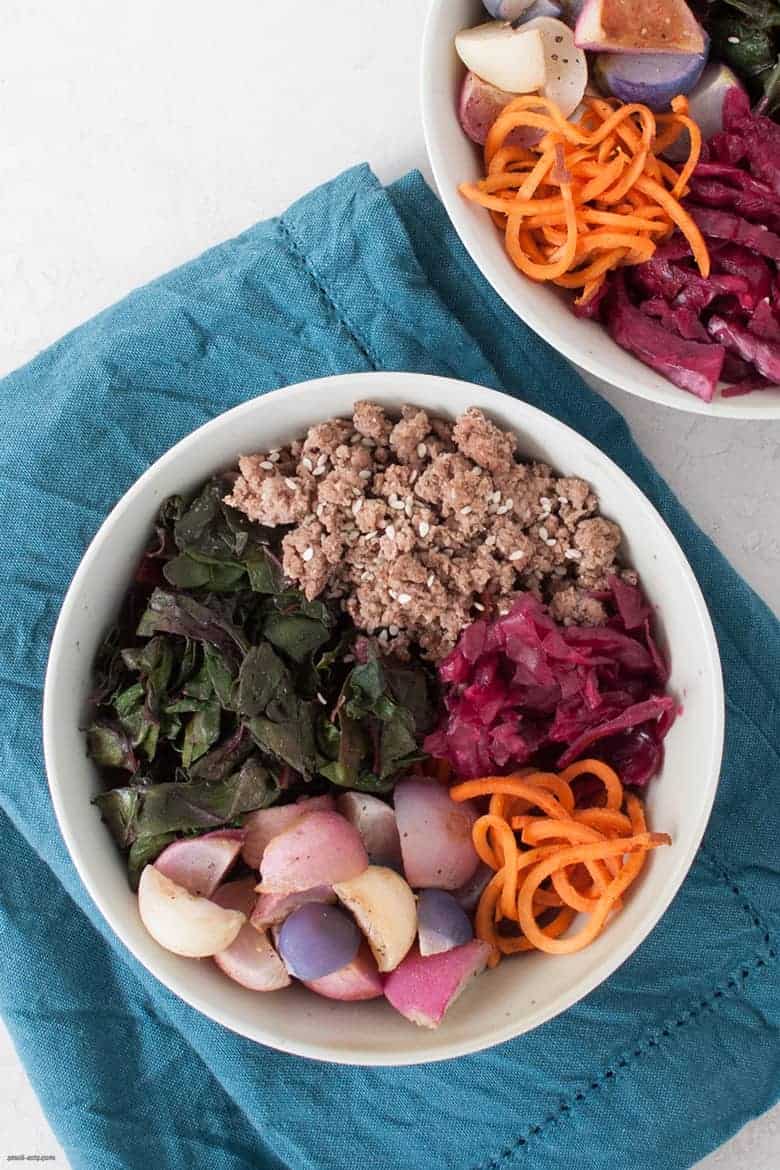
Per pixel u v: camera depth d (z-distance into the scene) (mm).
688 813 553
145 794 562
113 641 577
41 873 631
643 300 584
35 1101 649
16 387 617
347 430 569
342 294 605
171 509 570
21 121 629
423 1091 624
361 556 568
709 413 565
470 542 569
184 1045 633
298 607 572
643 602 578
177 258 629
